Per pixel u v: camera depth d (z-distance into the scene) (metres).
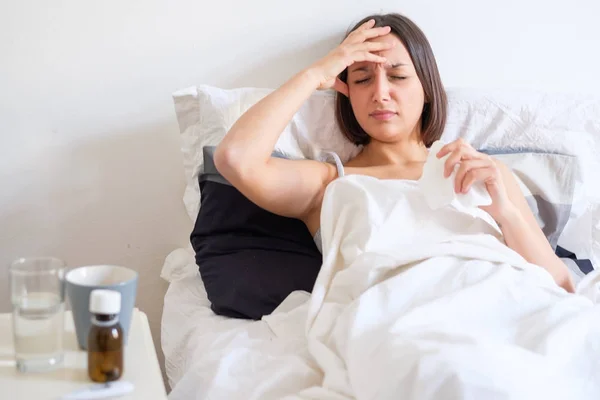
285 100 1.32
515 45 1.79
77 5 1.48
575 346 0.96
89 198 1.57
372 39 1.48
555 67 1.83
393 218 1.21
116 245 1.60
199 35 1.57
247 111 1.32
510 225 1.30
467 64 1.78
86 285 0.82
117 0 1.50
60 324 0.82
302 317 1.17
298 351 1.09
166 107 1.58
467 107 1.63
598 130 1.67
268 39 1.61
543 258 1.31
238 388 0.99
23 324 0.80
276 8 1.61
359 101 1.48
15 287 0.80
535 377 0.88
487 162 1.23
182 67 1.57
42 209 1.54
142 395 0.77
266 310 1.26
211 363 1.05
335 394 0.94
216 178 1.43
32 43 1.48
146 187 1.60
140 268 1.63
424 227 1.23
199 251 1.41
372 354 0.94
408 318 0.99
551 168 1.56
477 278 1.09
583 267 1.56
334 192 1.25
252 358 1.06
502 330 1.02
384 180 1.28
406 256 1.12
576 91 1.86
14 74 1.48
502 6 1.76
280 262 1.35
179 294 1.44
